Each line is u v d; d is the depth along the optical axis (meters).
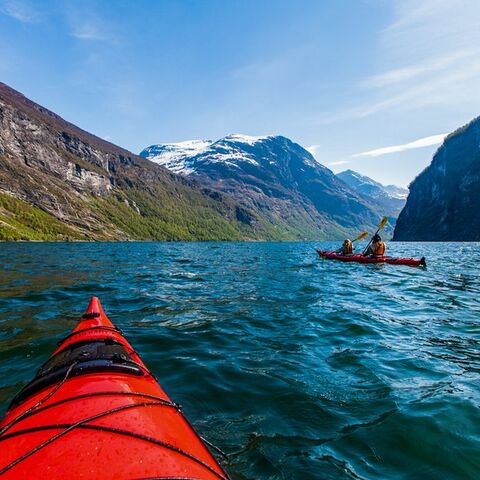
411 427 4.81
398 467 4.05
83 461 2.47
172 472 2.53
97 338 5.51
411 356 7.71
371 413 5.21
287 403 5.51
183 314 11.52
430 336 9.23
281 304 13.27
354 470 3.99
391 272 24.58
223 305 13.02
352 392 5.90
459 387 6.11
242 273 24.00
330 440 4.55
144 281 19.12
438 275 22.91
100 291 15.40
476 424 4.91
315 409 5.33
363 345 8.47
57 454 2.54
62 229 148.00
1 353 7.52
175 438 3.05
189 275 22.53
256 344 8.51
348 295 15.28
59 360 4.66
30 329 9.27
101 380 3.85
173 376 6.50
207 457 3.01
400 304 13.39
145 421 3.14
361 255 31.84
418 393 5.87
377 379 6.45
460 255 49.19
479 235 150.62
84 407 3.24
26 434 2.88
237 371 6.77
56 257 36.88
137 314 11.42
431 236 178.12
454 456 4.24
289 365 7.12
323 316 11.37
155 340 8.70
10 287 15.77
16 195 155.38
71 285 16.80
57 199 173.00
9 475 2.37
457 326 10.24
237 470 3.96
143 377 4.34
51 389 3.75
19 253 42.62
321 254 37.03
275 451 4.31
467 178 165.62
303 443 4.48
